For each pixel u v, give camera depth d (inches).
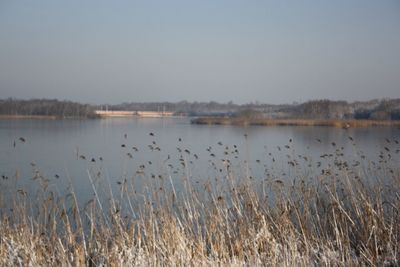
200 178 415.5
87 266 237.6
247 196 312.2
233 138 1296.8
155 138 1322.6
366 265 236.5
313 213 305.7
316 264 236.4
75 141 1198.9
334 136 1196.5
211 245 253.1
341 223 283.7
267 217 293.7
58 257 243.9
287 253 241.9
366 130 1441.9
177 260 236.7
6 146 1008.9
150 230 265.3
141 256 240.5
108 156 799.1
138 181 515.2
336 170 401.4
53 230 265.6
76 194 463.2
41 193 352.2
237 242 257.4
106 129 1987.0
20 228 273.3
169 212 287.1
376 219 270.4
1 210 308.0
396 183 328.2
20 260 236.1
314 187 331.9
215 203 294.0
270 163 633.0
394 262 231.0
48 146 1032.2
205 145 1024.9
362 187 306.7
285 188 323.3
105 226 291.0
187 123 3065.9
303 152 788.6
